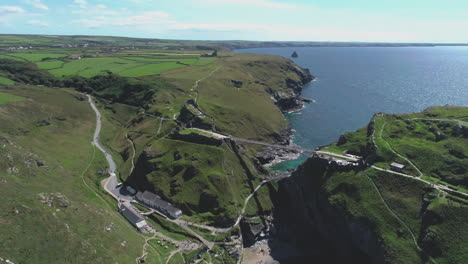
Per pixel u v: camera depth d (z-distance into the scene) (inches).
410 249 3730.3
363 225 4175.7
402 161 4650.6
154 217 4611.2
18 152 4766.2
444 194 4023.1
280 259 4389.8
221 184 5123.0
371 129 5565.9
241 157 5895.7
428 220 3873.0
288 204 5492.1
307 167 5290.4
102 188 5241.1
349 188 4571.9
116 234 3732.8
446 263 3491.6
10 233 2874.0
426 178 4328.3
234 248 4259.4
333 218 4586.6
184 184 5162.4
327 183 4825.3
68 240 3137.3
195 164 5393.7
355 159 5064.0
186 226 4498.0
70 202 3890.3
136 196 5073.8
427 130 5226.4
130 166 5885.8
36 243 2930.6
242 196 5236.2
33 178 4350.4
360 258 4315.9
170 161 5620.1
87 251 3127.5
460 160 4379.9
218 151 5639.8
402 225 3959.2
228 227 4591.5
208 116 7298.2
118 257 3299.7
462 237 3619.6
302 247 4702.3
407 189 4281.5
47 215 3326.8
